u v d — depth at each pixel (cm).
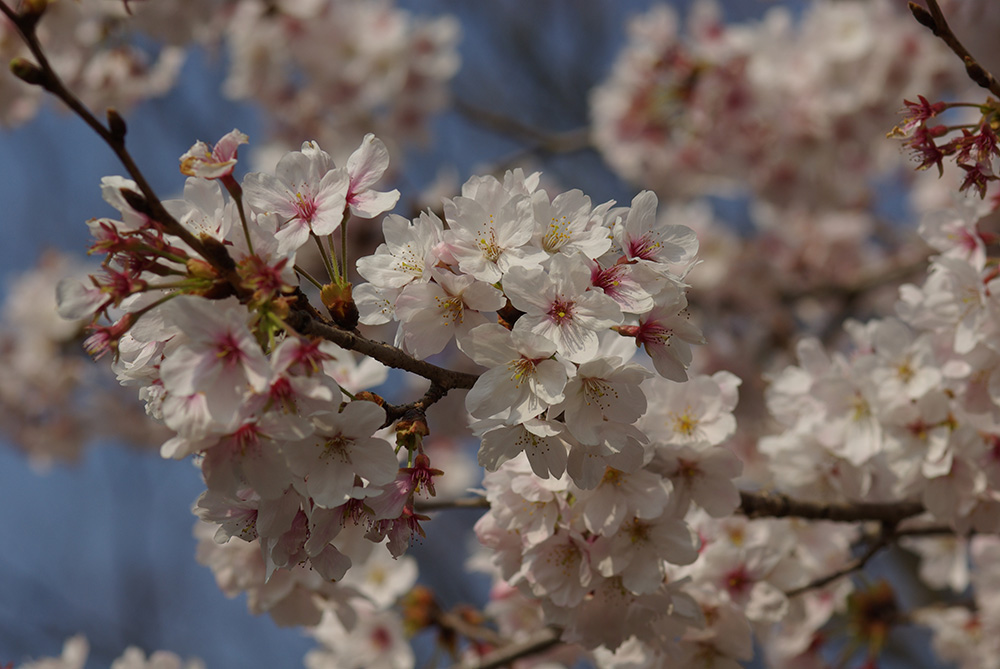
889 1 693
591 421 220
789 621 357
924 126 273
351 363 315
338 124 809
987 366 319
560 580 269
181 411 199
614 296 225
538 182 242
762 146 741
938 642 475
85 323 782
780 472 366
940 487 340
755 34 715
